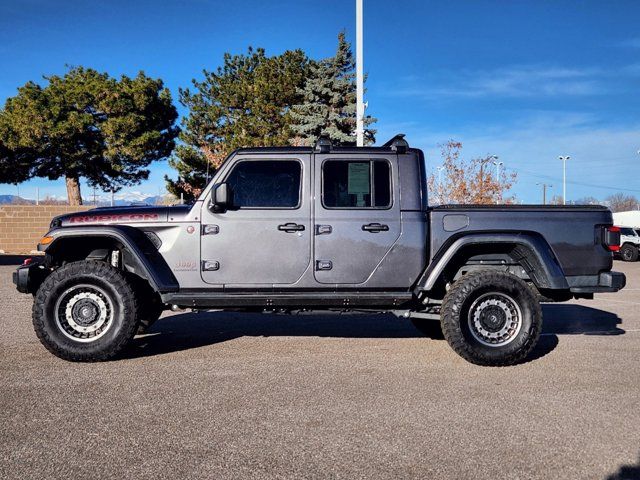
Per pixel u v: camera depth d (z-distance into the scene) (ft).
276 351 21.76
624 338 24.73
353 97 91.25
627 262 92.73
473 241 19.89
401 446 12.63
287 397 16.01
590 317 30.81
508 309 19.77
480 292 19.56
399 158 20.63
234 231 20.13
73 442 12.75
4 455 12.06
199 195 20.42
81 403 15.39
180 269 20.15
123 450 12.34
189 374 18.34
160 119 111.24
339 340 23.97
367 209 20.30
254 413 14.69
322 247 20.17
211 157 106.11
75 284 19.48
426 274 20.11
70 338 19.56
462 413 14.78
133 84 107.04
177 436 13.12
